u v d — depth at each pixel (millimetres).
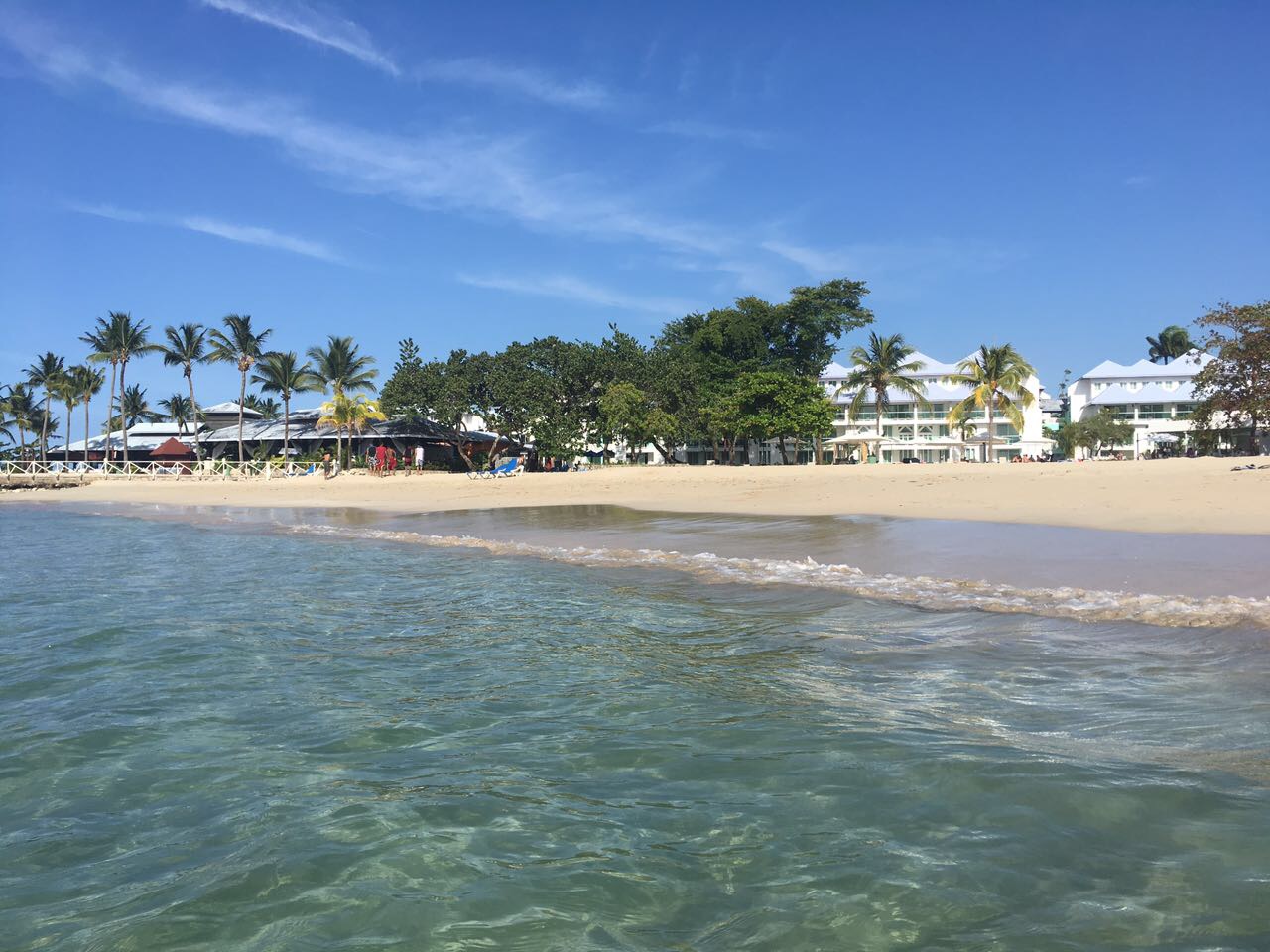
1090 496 21219
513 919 3670
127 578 15492
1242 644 7535
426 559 17250
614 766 5422
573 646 8977
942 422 91438
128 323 75000
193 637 10039
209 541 22891
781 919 3555
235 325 69250
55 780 5512
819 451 74000
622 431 68938
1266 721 5539
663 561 15172
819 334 82500
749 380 72000
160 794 5242
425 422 72875
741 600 11086
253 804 5035
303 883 4062
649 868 4070
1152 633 8148
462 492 40906
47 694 7648
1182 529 15367
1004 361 67312
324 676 8062
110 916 3822
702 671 7641
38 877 4223
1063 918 3410
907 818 4402
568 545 18500
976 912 3506
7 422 91312
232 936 3621
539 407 67125
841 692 6742
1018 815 4336
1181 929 3281
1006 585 11031
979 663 7395
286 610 11750
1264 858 3785
